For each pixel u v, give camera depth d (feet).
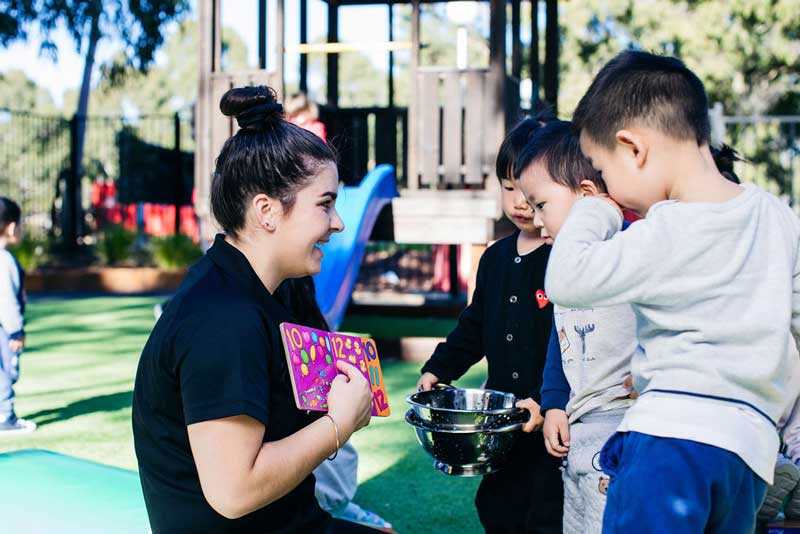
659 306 5.36
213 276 5.65
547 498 8.19
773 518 6.83
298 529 5.82
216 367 5.19
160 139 52.34
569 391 7.39
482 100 22.50
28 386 18.88
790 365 5.39
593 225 5.64
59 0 56.08
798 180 51.01
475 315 9.19
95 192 58.23
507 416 7.67
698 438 5.10
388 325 28.78
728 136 48.49
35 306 34.24
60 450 13.71
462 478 12.67
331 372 5.98
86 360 22.17
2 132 63.77
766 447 5.21
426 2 29.45
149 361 5.50
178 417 5.44
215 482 5.15
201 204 24.00
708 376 5.18
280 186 5.71
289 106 19.70
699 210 5.27
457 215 22.65
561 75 71.61
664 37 64.18
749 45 62.03
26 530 7.45
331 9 29.43
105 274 41.09
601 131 5.58
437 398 8.49
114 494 8.42
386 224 23.04
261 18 26.22
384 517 10.97
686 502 5.02
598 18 71.72
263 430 5.28
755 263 5.29
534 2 29.35
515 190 8.52
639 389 5.69
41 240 47.39
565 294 5.48
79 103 58.39
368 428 15.56
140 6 58.39
